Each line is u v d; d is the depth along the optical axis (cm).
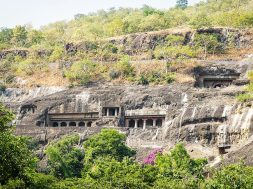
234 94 15112
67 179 8712
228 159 10900
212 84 17950
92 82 18362
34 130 15238
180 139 14050
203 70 17875
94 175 9656
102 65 18988
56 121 16862
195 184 8512
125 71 18375
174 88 16375
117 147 12862
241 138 13350
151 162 12756
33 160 7131
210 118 14212
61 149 13350
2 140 6925
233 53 19162
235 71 17675
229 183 8162
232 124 13638
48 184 7256
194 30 19988
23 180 6888
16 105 17025
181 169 10638
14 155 6919
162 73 17912
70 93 17062
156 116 15825
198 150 13412
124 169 9556
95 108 16562
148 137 14488
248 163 10631
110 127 15088
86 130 14862
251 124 13250
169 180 8944
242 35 19625
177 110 15038
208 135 13825
